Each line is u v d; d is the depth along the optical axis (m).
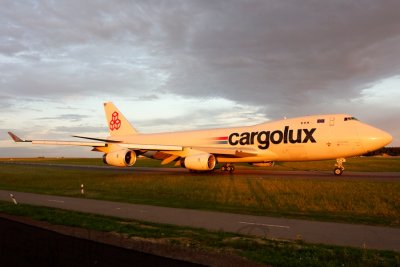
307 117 35.25
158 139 46.47
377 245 9.58
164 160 40.72
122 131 52.09
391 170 43.78
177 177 34.56
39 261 8.19
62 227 11.90
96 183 30.03
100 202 19.03
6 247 9.48
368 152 32.31
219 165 56.12
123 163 35.78
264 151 36.62
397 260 7.82
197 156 35.53
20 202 18.91
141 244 9.59
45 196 21.88
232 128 40.44
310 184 24.97
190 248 9.02
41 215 14.06
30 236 10.87
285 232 11.30
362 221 13.43
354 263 7.75
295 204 17.75
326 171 42.00
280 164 63.84
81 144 37.97
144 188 25.88
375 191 21.02
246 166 57.09
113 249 9.35
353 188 22.45
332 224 12.66
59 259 8.37
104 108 54.22
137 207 17.11
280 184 25.52
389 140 31.64
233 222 13.06
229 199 19.78
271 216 14.55
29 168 59.88
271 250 8.78
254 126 38.56
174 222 13.06
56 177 37.66
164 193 23.05
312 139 33.66
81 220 12.85
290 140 34.88
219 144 40.03
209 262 8.22
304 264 7.67
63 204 18.16
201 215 14.69
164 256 8.75
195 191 23.39
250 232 11.29
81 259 8.39
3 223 13.16
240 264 7.95
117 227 11.57
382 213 15.09
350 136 32.09
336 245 9.50
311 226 12.29
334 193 20.67
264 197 20.06
